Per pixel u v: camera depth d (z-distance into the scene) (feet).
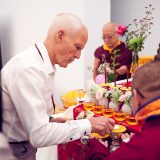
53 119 5.40
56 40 4.50
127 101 5.52
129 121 5.34
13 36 14.01
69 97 7.56
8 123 4.37
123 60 9.65
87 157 5.32
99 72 8.25
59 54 4.56
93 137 5.23
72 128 4.25
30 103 3.96
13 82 4.07
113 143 5.04
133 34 7.86
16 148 4.68
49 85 4.69
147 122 3.08
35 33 13.15
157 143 2.92
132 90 3.28
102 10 12.28
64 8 11.82
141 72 3.18
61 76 12.55
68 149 5.80
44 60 4.52
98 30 12.18
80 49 4.59
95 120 4.57
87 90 6.69
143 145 2.98
